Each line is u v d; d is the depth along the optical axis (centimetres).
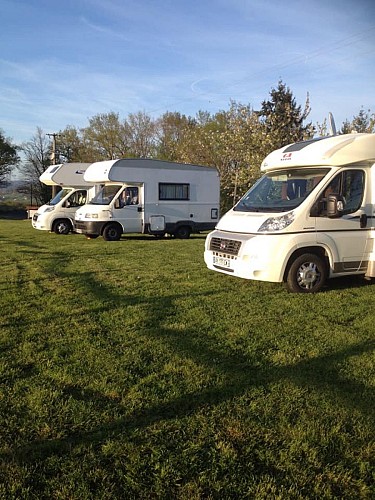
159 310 605
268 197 773
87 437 301
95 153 5194
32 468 268
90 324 539
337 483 258
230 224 768
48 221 1917
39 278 832
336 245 722
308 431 305
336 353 449
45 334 503
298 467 271
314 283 720
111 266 982
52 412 331
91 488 253
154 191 1720
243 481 259
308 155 740
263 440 298
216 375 396
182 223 1781
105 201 1678
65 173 1981
